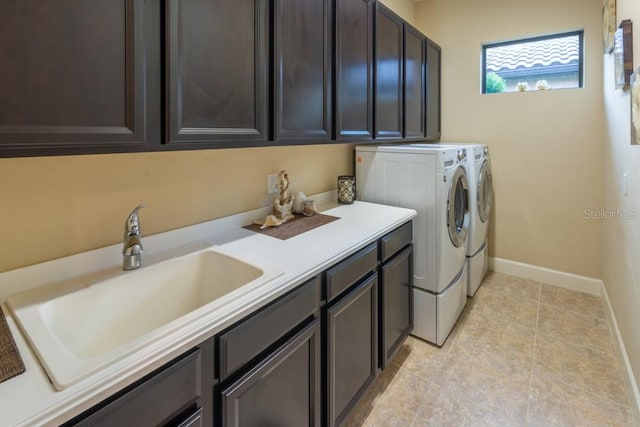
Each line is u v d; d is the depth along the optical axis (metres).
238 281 1.35
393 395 1.88
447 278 2.29
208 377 0.94
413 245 2.27
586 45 2.83
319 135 1.70
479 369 2.07
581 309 2.74
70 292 1.11
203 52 1.15
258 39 1.35
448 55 3.40
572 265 3.10
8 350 0.81
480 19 3.22
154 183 1.47
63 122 0.84
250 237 1.68
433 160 2.16
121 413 0.74
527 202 3.23
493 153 3.32
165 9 1.03
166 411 0.83
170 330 0.88
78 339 1.09
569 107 2.96
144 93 1.00
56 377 0.71
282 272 1.24
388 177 2.37
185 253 1.47
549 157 3.08
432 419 1.71
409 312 2.22
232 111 1.27
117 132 0.94
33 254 1.15
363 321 1.68
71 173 1.21
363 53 2.02
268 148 2.01
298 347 1.25
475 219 2.84
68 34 0.84
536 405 1.78
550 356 2.17
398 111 2.48
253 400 1.07
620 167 2.16
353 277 1.57
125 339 1.21
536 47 3.11
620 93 2.11
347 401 1.58
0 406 0.65
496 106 3.25
